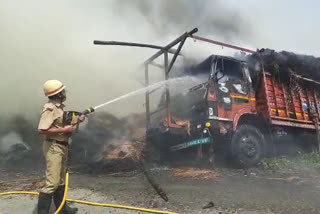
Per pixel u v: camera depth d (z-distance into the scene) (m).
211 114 7.43
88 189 5.47
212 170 7.11
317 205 4.50
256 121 8.30
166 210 4.29
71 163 7.91
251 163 7.68
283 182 6.11
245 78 8.20
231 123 7.65
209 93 7.54
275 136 8.48
